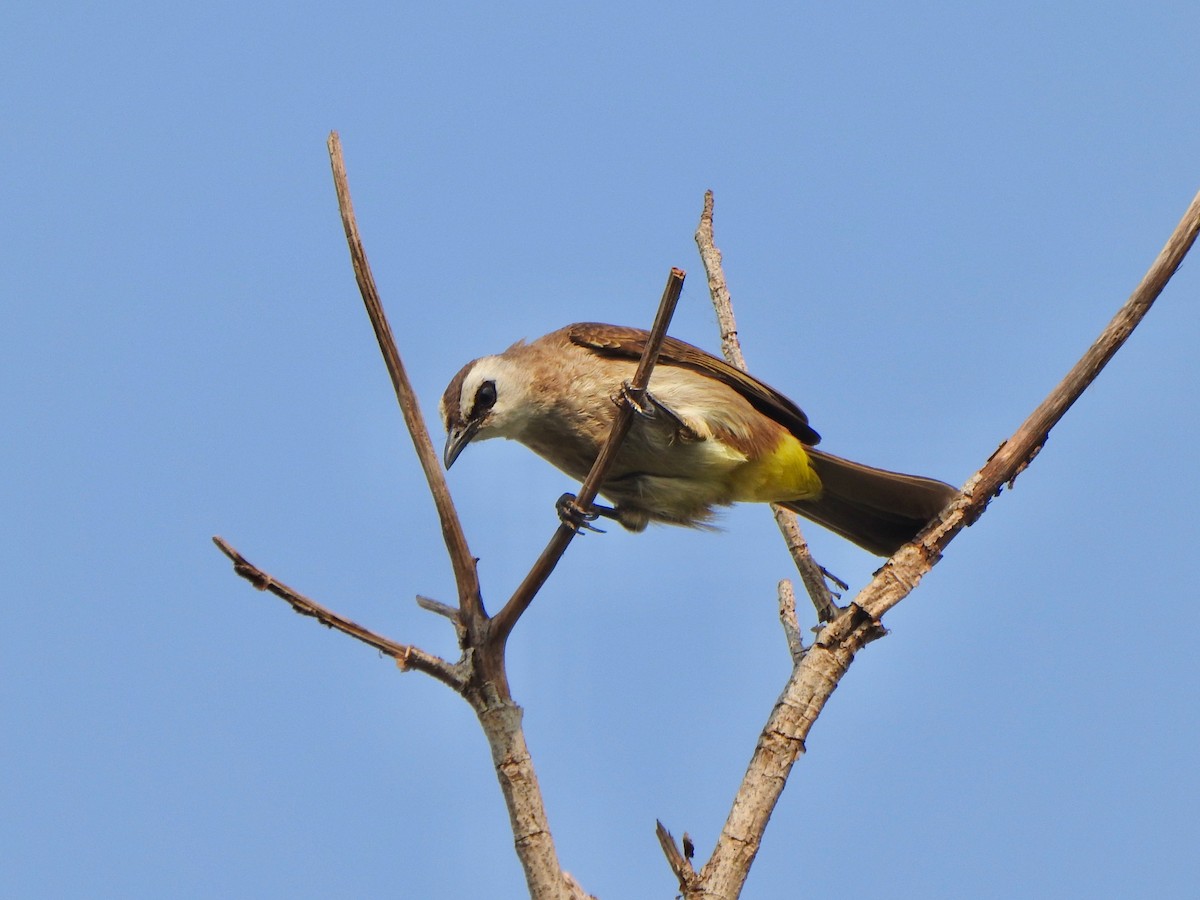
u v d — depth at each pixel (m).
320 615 8.78
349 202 9.66
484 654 8.83
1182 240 10.49
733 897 8.74
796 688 9.77
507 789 8.61
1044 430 10.72
